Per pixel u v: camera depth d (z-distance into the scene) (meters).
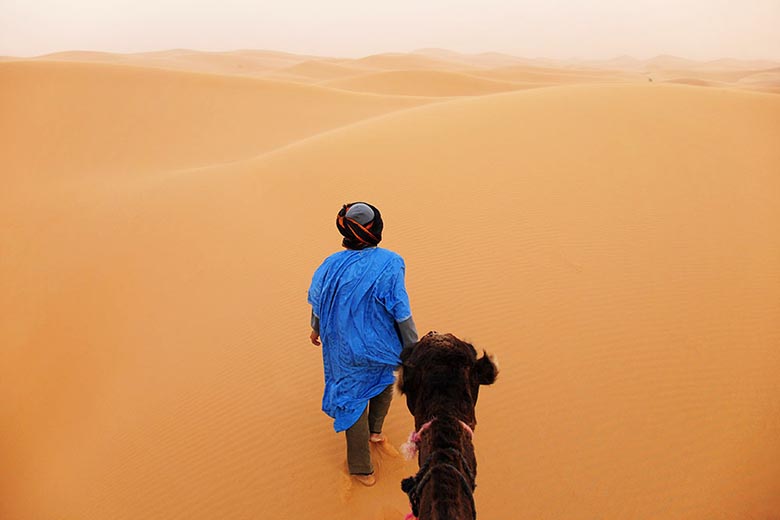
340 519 4.03
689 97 13.94
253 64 124.75
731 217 8.03
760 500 3.94
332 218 9.16
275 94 29.73
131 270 8.59
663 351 5.47
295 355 6.03
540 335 5.83
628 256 7.17
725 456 4.33
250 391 5.59
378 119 16.22
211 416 5.36
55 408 6.36
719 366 5.24
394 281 3.53
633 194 8.84
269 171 11.69
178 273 8.25
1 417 6.39
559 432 4.65
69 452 5.59
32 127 22.42
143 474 4.88
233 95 28.42
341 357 3.73
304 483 4.40
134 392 6.07
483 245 7.71
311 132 23.27
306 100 29.45
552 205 8.62
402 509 4.01
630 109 12.73
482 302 6.47
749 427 4.57
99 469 5.13
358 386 3.80
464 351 2.69
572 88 15.79
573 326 5.92
